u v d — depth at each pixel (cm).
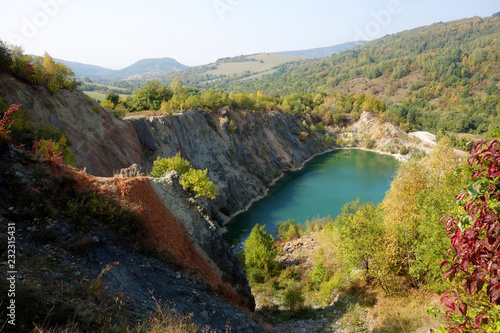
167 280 1558
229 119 9375
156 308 1252
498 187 400
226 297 1888
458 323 466
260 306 2798
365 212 2675
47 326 800
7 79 3531
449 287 1781
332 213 6906
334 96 18600
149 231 1784
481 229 387
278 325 2175
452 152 2708
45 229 1310
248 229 6112
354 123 16300
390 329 1755
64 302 936
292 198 8006
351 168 11144
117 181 1900
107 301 1092
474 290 396
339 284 2831
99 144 4384
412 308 1912
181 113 7356
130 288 1321
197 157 6938
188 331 1029
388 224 2400
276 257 4472
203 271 2008
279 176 10225
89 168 4028
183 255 1934
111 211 1620
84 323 885
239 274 2523
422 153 12200
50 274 1098
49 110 3903
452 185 2147
